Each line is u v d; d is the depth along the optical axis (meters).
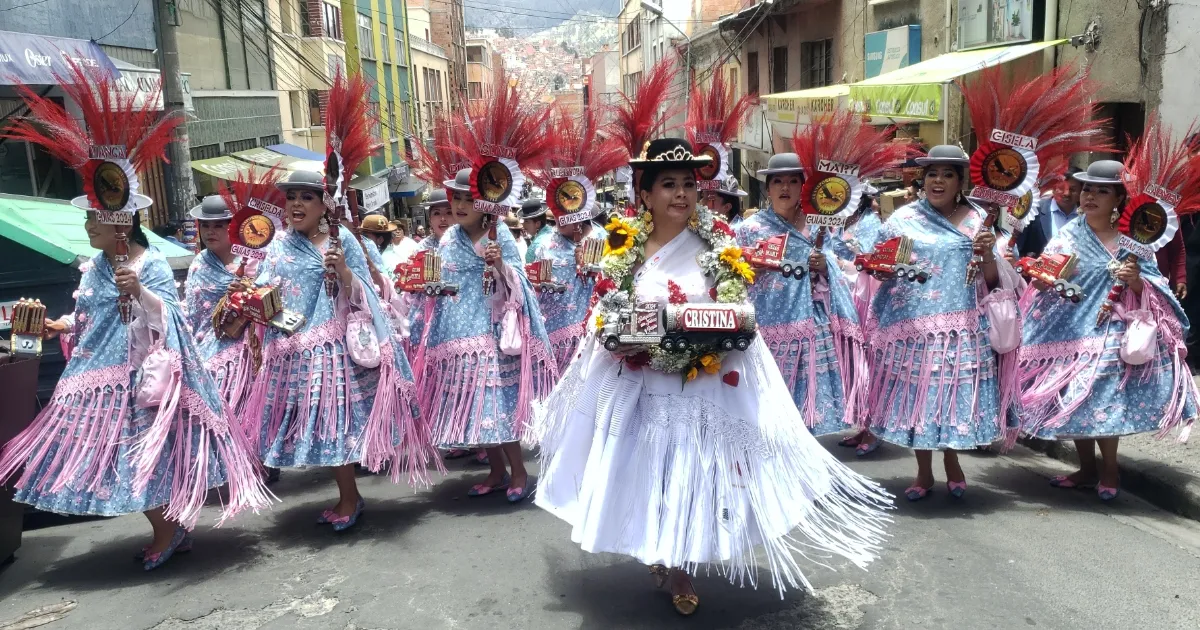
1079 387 5.36
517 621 3.93
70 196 13.21
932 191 5.47
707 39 25.31
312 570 4.63
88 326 4.60
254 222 6.07
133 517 5.70
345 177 5.22
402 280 5.71
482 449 6.89
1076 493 5.60
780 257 5.80
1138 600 3.96
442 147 6.16
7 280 5.57
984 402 5.32
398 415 5.29
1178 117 8.69
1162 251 6.38
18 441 4.57
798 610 3.95
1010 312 5.27
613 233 3.86
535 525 5.16
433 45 40.97
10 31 11.15
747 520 3.70
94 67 5.33
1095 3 9.70
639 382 3.78
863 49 16.25
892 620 3.83
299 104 23.62
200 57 17.31
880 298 5.68
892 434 5.45
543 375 5.82
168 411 4.55
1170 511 5.23
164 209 15.01
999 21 11.57
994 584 4.16
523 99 5.52
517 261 5.84
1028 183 5.13
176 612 4.18
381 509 5.66
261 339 5.36
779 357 5.94
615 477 3.71
